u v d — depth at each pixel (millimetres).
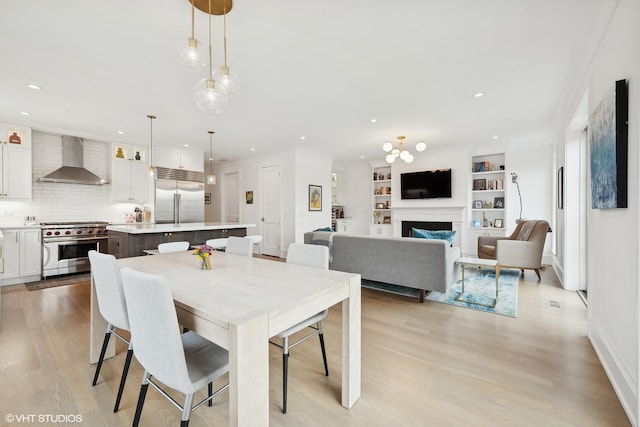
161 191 5719
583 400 1646
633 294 1521
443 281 3217
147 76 2803
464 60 2547
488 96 3344
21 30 2082
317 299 1394
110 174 5215
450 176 6211
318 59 2531
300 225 6410
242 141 5547
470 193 6145
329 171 7203
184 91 3152
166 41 2244
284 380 1553
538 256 4180
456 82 2984
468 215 6086
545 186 5586
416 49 2377
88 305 3207
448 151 6281
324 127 4602
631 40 1556
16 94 3221
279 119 4188
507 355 2146
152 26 2062
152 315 1092
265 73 2789
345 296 1596
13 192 4246
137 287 1114
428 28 2104
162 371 1140
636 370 1453
